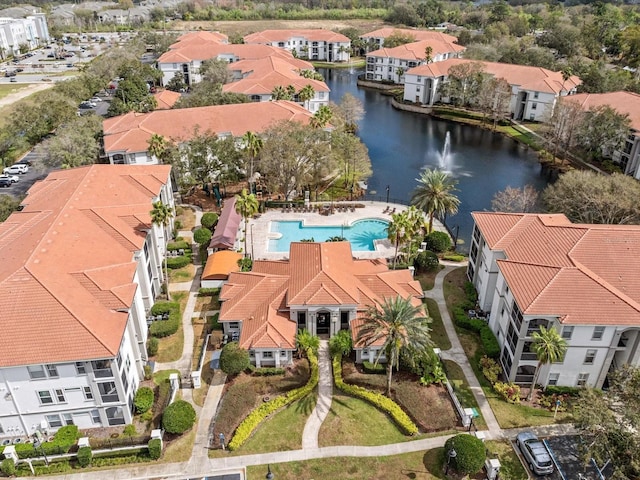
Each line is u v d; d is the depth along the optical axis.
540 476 40.12
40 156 92.62
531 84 129.75
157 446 41.38
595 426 38.25
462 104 144.25
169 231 74.00
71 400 43.25
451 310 59.81
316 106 131.25
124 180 69.25
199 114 97.75
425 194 71.56
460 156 111.44
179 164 81.75
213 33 196.62
